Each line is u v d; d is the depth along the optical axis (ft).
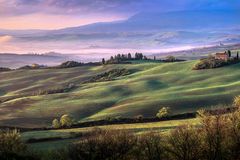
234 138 219.00
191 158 218.38
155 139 224.53
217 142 217.36
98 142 224.12
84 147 224.12
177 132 225.35
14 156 222.69
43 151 241.55
